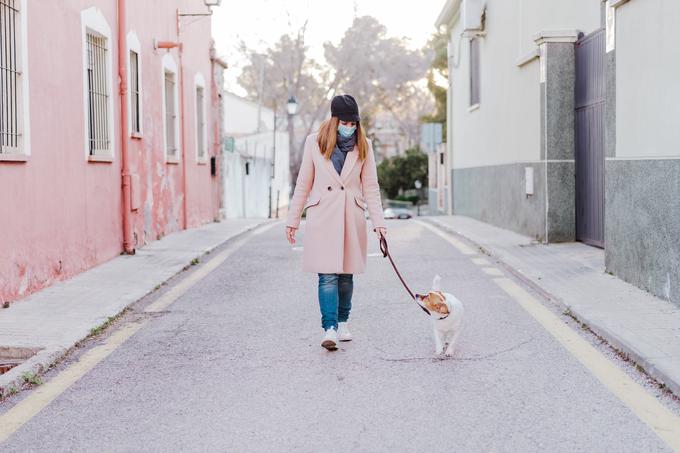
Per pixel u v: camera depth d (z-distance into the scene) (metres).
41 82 8.72
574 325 6.96
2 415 4.83
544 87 12.28
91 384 5.46
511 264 10.17
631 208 8.30
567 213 12.37
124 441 4.36
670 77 7.22
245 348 6.37
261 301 8.38
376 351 6.20
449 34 23.53
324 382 5.39
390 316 7.47
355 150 6.28
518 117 14.34
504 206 15.70
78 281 9.34
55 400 5.11
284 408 4.86
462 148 21.33
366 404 4.91
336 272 6.14
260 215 30.00
